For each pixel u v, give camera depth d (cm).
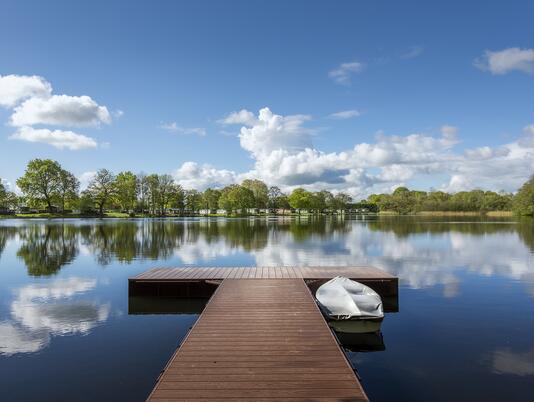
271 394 558
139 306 1317
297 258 2359
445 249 2781
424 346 949
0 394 707
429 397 702
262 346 746
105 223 6003
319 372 630
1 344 950
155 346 945
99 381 759
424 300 1378
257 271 1609
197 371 633
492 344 958
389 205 12662
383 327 1094
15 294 1461
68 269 1980
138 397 698
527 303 1333
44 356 877
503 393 714
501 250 2712
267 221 7225
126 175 9375
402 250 2727
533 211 8188
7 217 7888
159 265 2100
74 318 1167
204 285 1448
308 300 1110
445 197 12262
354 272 1582
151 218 8331
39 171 7738
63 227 4959
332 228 5044
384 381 766
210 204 11725
